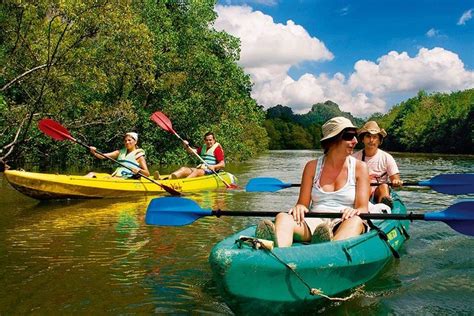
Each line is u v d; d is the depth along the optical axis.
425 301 3.33
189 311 3.18
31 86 13.16
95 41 13.84
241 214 3.89
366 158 5.99
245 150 23.86
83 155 16.59
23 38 12.13
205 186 10.34
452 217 3.67
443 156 36.94
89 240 5.22
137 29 13.45
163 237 5.36
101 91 14.29
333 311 3.16
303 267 3.01
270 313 3.03
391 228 4.55
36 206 7.68
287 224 3.44
